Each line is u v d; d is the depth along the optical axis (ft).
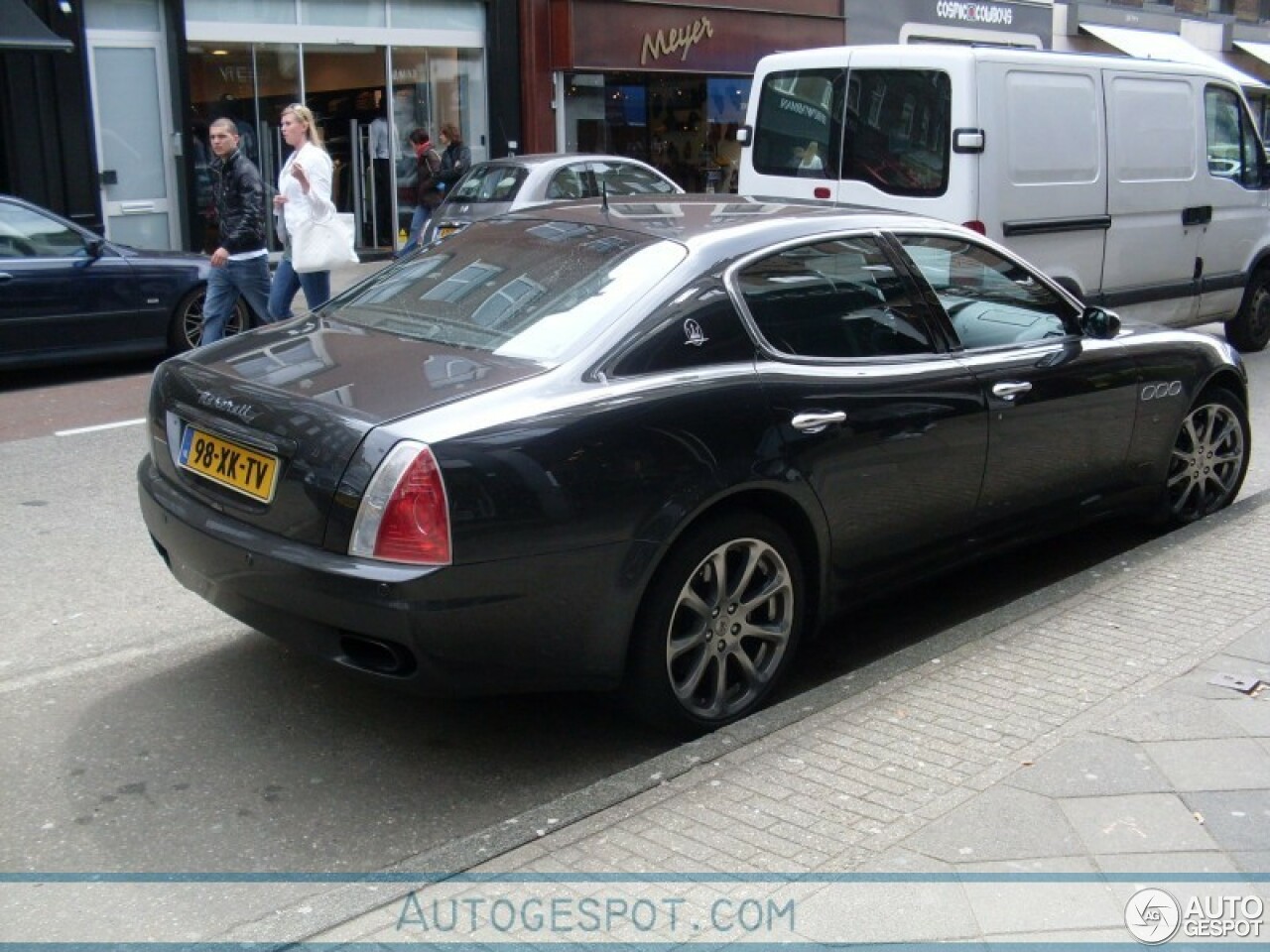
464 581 12.25
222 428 13.71
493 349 14.08
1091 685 14.65
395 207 60.08
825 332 15.47
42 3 47.57
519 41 61.57
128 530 22.21
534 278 15.19
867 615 18.69
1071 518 18.89
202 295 37.83
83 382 35.86
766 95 31.71
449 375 13.38
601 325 13.89
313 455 12.64
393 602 12.07
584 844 11.56
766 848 11.40
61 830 12.66
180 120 51.96
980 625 16.56
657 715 13.97
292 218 33.45
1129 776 12.53
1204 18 96.99
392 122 59.11
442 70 60.23
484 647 12.53
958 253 17.62
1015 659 15.42
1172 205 32.96
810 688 16.22
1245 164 35.88
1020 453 17.47
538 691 13.17
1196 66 34.14
